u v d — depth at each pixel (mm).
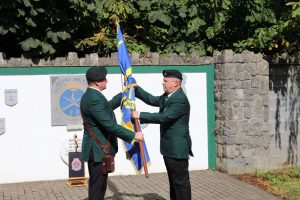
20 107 8758
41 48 9016
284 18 9688
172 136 6508
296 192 7992
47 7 8969
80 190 8180
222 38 11062
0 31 8688
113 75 9125
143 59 9281
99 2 9773
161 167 9445
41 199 7633
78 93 8977
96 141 6008
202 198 7660
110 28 10516
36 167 8852
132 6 10578
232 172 9305
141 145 6738
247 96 9383
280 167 9938
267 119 9539
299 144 10125
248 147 9406
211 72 9617
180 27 11086
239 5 10461
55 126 8906
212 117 9633
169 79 6512
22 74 8750
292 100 10031
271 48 9914
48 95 8875
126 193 7992
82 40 9859
